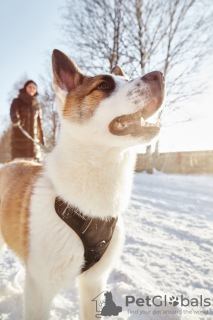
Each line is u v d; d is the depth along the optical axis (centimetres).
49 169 183
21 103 491
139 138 172
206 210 524
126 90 180
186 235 371
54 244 163
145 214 495
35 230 167
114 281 246
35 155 508
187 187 826
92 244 170
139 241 347
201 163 1458
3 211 204
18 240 183
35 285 164
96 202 169
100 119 179
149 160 1353
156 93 173
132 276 246
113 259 190
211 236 364
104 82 192
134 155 198
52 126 2083
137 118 181
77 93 199
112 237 188
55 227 166
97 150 173
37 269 163
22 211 184
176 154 1578
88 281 187
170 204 580
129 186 193
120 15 1361
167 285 237
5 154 3306
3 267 271
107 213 173
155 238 361
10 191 211
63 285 170
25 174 223
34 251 164
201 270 265
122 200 183
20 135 492
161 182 954
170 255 302
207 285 237
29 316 161
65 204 167
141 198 658
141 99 172
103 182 173
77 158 172
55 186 172
